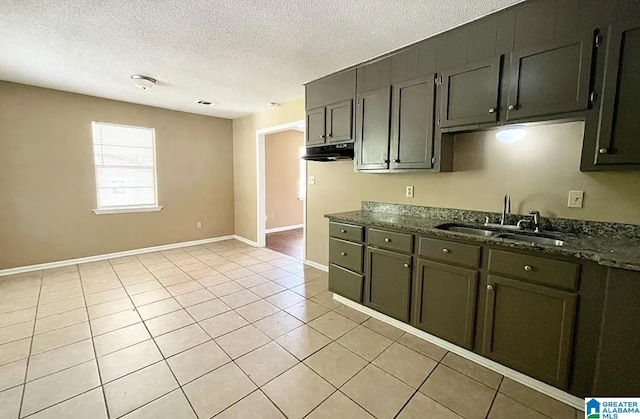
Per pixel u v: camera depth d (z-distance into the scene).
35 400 1.63
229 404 1.62
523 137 2.14
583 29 1.63
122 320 2.53
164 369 1.90
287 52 2.56
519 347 1.77
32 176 3.65
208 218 5.39
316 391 1.72
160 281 3.46
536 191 2.11
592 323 1.52
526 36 1.84
